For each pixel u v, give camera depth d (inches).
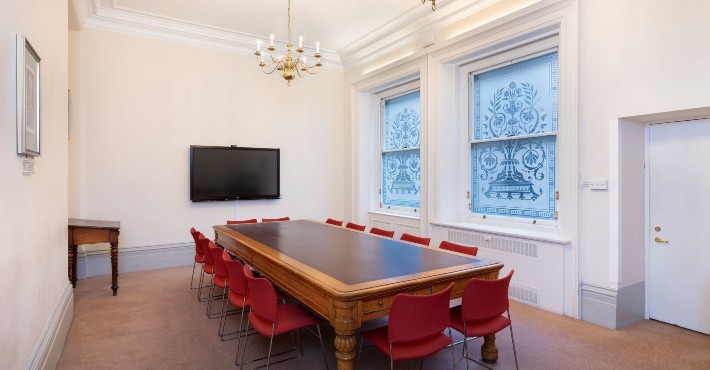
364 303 88.7
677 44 124.1
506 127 194.5
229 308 163.3
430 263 114.3
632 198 145.6
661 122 147.2
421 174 222.8
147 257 228.1
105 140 216.1
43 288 100.3
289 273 109.2
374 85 264.4
